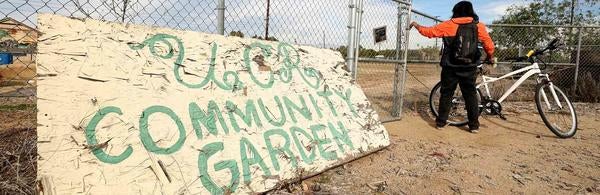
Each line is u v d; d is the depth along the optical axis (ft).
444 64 15.87
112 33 8.06
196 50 9.43
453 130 16.72
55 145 6.59
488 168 11.57
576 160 12.65
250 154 9.02
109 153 7.07
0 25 7.82
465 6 15.37
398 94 18.17
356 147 11.82
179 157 7.86
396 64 17.93
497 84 22.56
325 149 10.82
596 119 20.53
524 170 11.46
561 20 52.90
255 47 11.07
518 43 30.86
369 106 13.73
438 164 11.78
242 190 8.39
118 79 7.75
